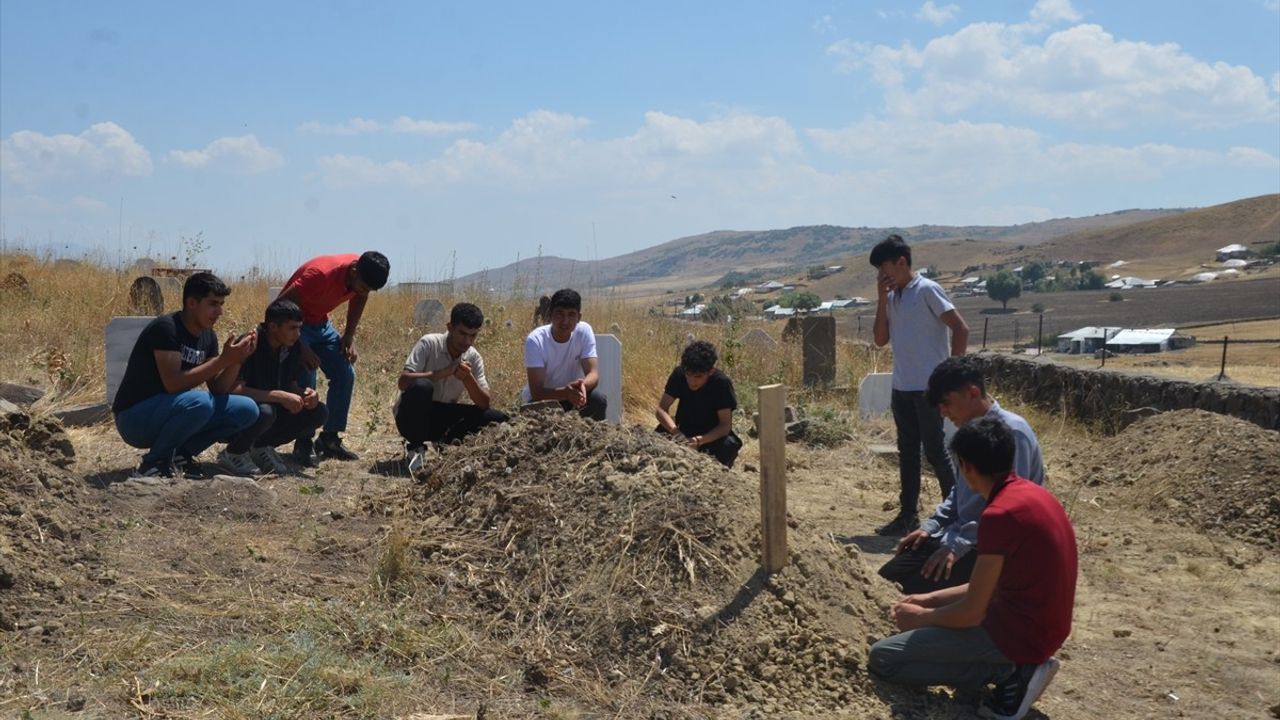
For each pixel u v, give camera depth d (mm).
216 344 6516
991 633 4098
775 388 4516
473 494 5484
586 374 7387
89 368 9484
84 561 4719
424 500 5711
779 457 4551
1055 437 10266
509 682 4137
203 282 6082
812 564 4691
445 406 7242
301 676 3912
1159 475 7785
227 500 5664
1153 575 6191
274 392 6535
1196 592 5902
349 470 7031
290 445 7910
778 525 4582
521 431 5762
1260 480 7223
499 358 10633
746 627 4367
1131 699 4488
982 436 4082
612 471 5172
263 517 5594
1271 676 4758
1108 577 6113
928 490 8188
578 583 4664
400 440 8273
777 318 17656
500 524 5176
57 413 7844
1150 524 7195
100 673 3859
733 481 5188
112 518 5207
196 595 4543
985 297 143500
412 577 4820
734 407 7152
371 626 4402
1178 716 4336
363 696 3816
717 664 4234
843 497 7895
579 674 4227
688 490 4973
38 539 4703
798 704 4133
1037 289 153125
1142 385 10141
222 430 6332
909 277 6781
